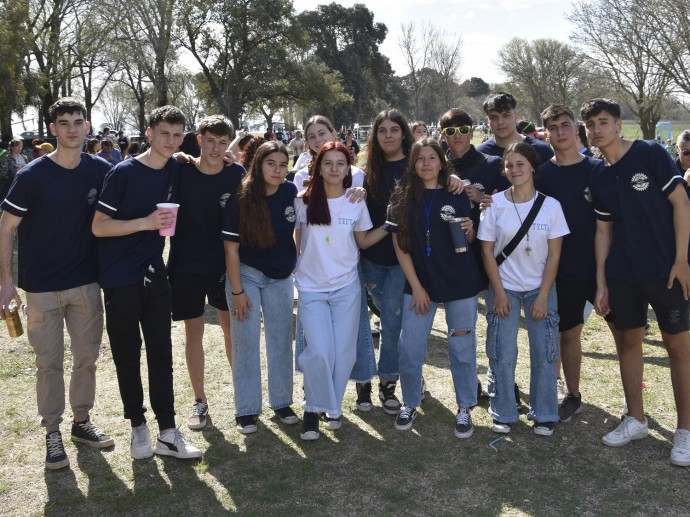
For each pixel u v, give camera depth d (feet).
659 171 10.99
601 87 88.17
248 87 126.00
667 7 74.28
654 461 11.36
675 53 75.20
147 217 10.80
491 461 11.49
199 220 12.50
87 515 10.03
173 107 11.35
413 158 12.02
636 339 11.84
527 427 12.84
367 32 191.72
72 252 11.42
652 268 11.21
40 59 100.78
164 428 11.73
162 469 11.41
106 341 18.56
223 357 17.29
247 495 10.50
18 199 10.81
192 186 12.34
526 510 9.91
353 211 12.46
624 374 12.15
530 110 152.76
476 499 10.25
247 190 11.80
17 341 18.65
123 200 11.18
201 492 10.62
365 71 198.18
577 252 12.35
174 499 10.43
